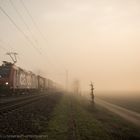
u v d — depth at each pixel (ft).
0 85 99.09
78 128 52.21
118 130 56.95
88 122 62.95
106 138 46.19
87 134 47.29
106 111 107.24
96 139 44.24
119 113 102.32
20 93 131.85
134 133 55.01
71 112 80.69
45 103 98.27
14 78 111.86
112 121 73.41
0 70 107.76
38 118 59.16
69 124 55.88
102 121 71.92
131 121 78.02
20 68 127.75
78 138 42.50
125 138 48.98
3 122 47.42
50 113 71.92
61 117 66.49
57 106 96.94
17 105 76.28
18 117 55.31
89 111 100.42
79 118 68.49
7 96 109.70
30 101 95.61
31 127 47.14
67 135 44.09
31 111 68.23
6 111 61.72
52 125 53.06
